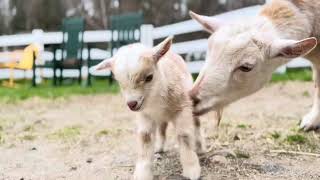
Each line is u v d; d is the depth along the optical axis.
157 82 1.10
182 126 1.17
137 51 1.08
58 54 5.05
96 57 4.87
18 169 1.39
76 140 1.74
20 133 1.93
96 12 10.78
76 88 3.86
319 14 1.46
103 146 1.63
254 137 1.63
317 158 1.42
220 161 1.35
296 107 2.33
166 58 1.18
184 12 9.69
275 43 1.25
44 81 5.03
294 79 3.27
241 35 1.25
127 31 4.14
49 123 2.18
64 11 10.73
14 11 10.84
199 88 1.23
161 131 1.43
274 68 1.30
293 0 1.43
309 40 1.21
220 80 1.23
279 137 1.61
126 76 1.06
